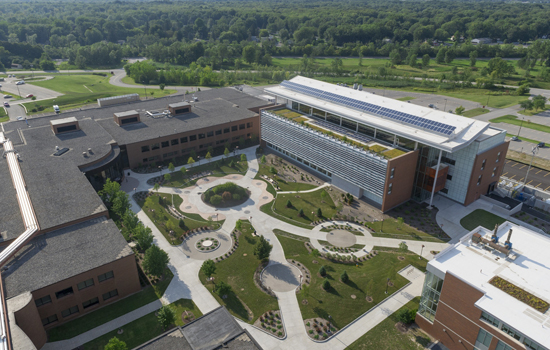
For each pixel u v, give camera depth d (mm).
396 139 83250
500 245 50219
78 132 101938
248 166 102125
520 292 43250
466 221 77312
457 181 82000
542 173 102125
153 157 102375
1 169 81438
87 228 61969
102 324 53156
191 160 98125
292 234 73438
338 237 72562
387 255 67625
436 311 49031
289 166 101500
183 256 67250
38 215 63750
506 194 87188
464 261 48719
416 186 83812
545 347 36344
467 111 159000
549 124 141500
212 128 110125
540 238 53156
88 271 52719
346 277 61031
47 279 50875
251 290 59500
